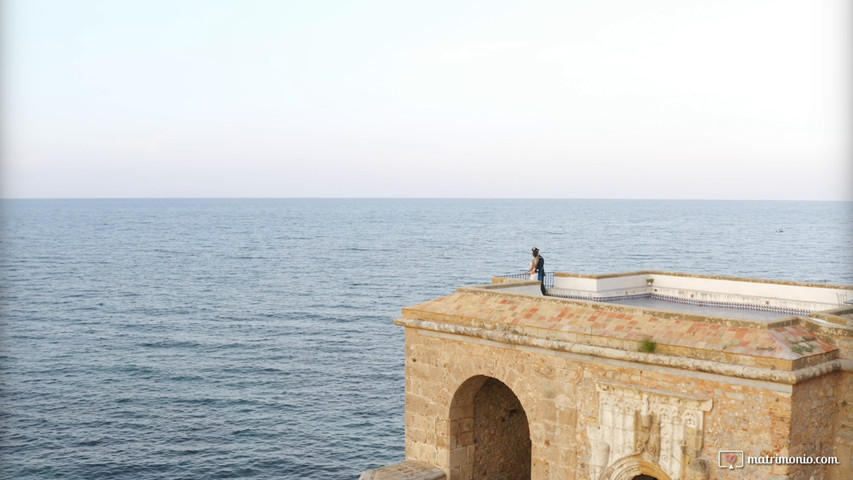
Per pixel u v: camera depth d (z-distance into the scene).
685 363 22.44
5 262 172.50
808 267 145.50
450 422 29.03
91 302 118.25
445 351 28.92
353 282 138.62
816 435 22.12
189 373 76.06
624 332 24.25
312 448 56.41
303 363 79.38
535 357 26.28
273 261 176.50
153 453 55.44
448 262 169.62
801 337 22.50
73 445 56.78
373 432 59.50
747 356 21.61
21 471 51.88
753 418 21.67
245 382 72.88
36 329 97.19
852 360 22.25
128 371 76.88
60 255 189.88
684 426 22.88
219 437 58.59
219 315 106.88
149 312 109.56
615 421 24.36
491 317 27.59
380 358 81.19
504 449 30.94
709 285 32.31
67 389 70.75
